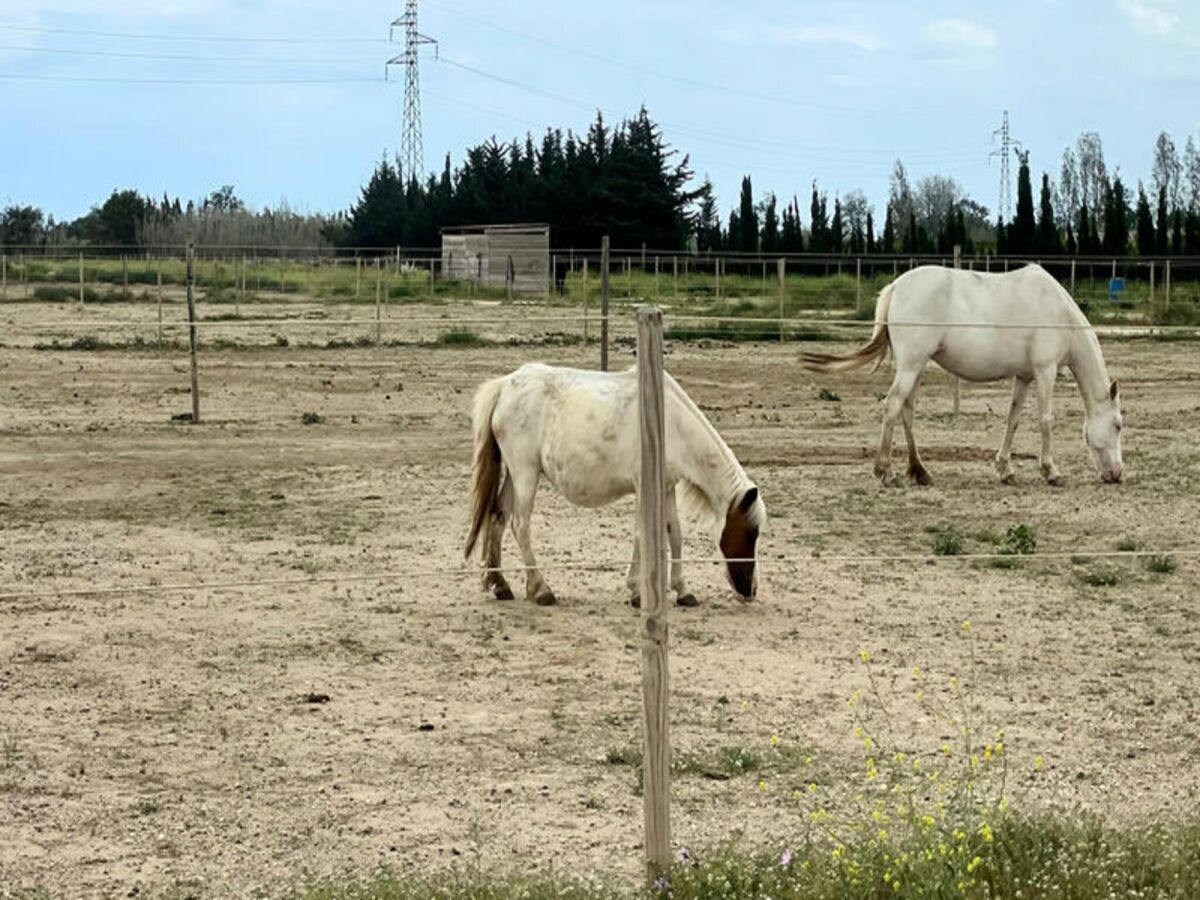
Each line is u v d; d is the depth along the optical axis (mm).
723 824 7301
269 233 97062
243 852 7016
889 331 17594
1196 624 11336
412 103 94250
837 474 18328
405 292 53344
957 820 6820
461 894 6207
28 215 93188
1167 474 18391
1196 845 6504
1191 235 64938
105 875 6746
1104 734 8766
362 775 8047
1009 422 17844
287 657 10297
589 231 75062
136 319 40531
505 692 9539
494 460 11977
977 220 125312
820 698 9430
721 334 35781
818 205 78000
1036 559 13562
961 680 9828
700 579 12734
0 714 9031
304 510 15727
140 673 9891
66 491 16766
